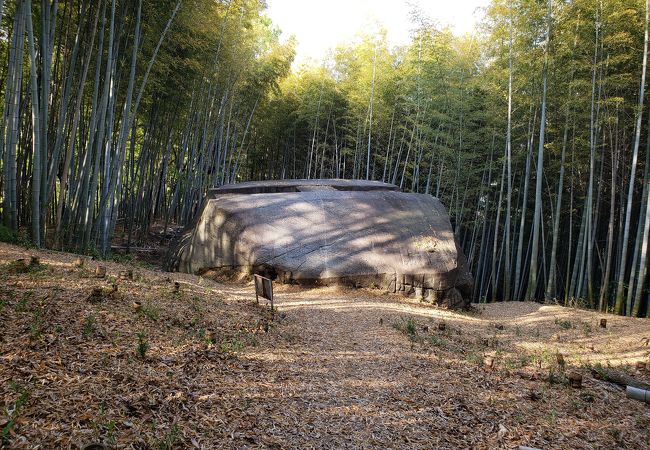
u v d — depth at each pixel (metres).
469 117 18.30
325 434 3.52
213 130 21.25
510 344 7.71
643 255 11.36
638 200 16.30
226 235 11.31
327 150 28.08
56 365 3.49
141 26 11.31
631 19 11.94
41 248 8.44
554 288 14.99
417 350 6.29
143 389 3.51
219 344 5.04
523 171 19.53
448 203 22.19
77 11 10.86
